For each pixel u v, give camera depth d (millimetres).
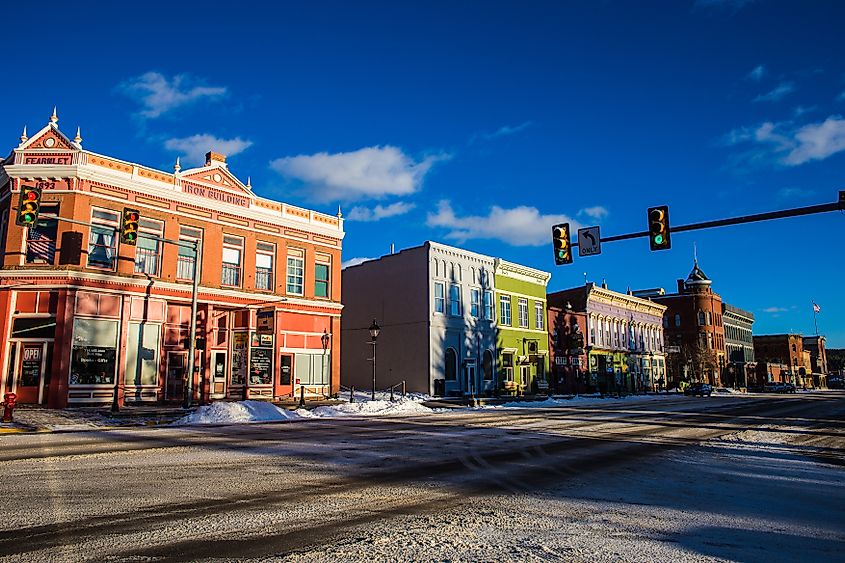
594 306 57750
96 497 7777
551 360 50656
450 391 39906
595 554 5676
